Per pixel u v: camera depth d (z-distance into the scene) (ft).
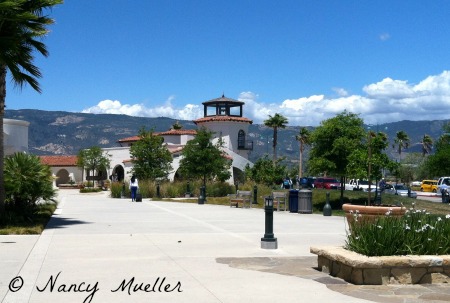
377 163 90.33
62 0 57.82
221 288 27.09
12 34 54.03
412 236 30.30
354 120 100.07
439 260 28.43
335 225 62.59
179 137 216.54
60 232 51.42
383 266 28.02
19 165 62.49
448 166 190.90
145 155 151.33
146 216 73.05
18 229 51.06
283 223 65.31
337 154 97.91
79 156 215.92
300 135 281.74
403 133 404.77
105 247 41.27
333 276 30.37
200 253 38.65
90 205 97.91
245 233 52.26
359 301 24.67
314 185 208.85
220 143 151.64
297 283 28.40
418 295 25.91
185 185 140.97
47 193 65.41
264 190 131.54
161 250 40.01
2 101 57.06
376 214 40.24
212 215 76.28
